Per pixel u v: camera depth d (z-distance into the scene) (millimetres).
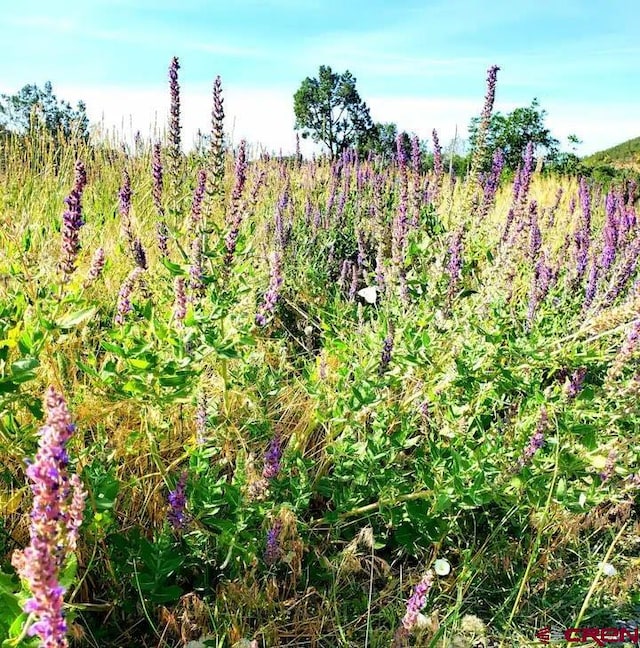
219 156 3303
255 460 2658
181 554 2434
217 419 3078
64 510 1391
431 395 3146
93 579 2396
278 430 3283
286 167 8484
